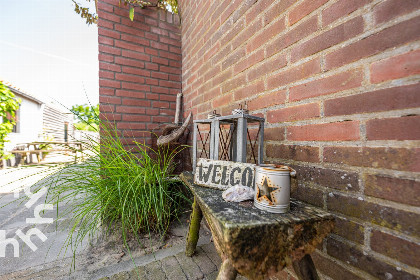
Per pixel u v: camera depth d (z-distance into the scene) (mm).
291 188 607
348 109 630
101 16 1945
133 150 2047
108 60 1976
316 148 739
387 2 535
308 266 584
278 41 930
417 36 475
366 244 580
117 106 2010
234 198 669
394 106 515
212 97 1589
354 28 617
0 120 4707
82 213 1269
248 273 462
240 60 1228
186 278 978
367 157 577
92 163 1375
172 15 2318
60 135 10219
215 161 875
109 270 1030
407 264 488
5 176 3615
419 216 466
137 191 1328
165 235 1382
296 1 830
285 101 889
